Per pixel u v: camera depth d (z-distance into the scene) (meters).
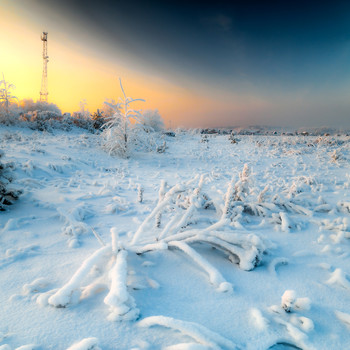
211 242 2.38
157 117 28.03
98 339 1.37
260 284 2.02
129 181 6.94
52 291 1.77
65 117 23.31
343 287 2.01
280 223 3.65
